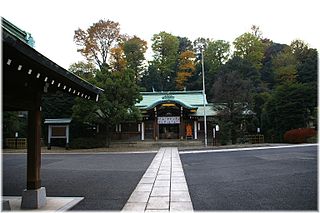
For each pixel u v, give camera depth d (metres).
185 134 36.69
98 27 46.66
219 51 56.94
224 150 24.52
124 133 36.53
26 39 7.13
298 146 25.48
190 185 9.55
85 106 28.36
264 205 6.85
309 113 34.50
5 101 5.67
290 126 34.16
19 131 35.75
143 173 12.53
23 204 6.61
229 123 30.88
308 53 53.12
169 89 55.69
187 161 17.11
